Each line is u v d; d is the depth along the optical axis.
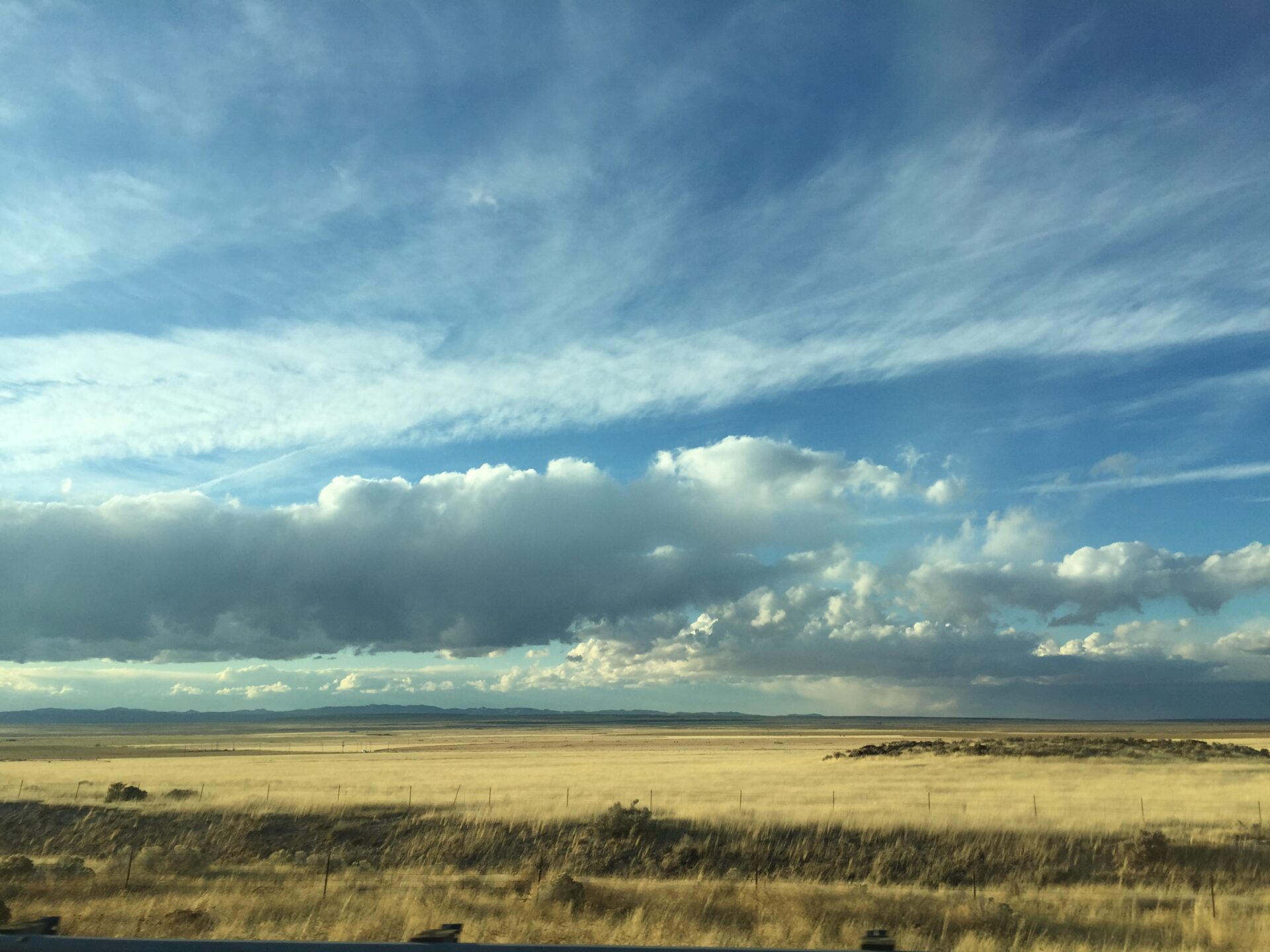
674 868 28.39
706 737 185.38
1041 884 25.20
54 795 43.56
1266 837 29.03
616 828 31.56
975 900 18.84
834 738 177.25
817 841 30.36
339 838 33.66
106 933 14.94
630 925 15.84
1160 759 67.88
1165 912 18.52
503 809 37.12
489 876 25.70
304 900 18.50
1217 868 26.03
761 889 21.58
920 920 17.33
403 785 49.75
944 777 55.50
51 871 24.02
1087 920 17.23
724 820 32.97
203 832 34.94
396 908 17.59
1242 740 126.25
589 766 71.12
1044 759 68.12
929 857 28.30
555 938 14.82
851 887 21.98
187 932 14.96
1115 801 39.88
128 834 34.69
